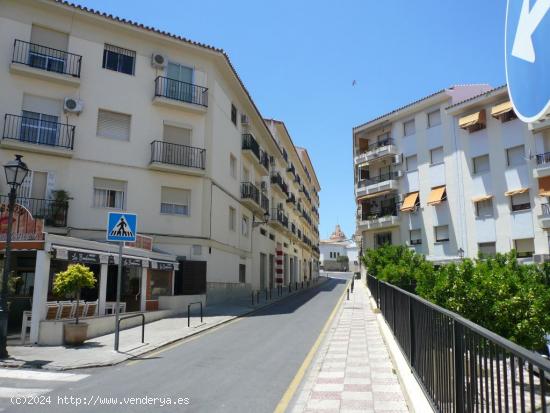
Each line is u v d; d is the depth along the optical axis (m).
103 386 7.66
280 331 14.60
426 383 5.83
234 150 30.77
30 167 21.41
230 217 29.73
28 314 13.30
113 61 24.14
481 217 31.75
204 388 7.50
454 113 33.97
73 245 13.90
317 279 69.50
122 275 18.91
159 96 24.34
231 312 20.50
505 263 9.69
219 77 27.97
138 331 14.57
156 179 24.20
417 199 36.69
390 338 10.82
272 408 6.36
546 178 28.06
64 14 22.88
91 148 22.77
